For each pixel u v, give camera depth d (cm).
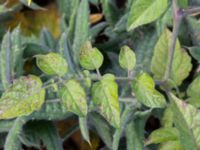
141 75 51
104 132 60
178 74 61
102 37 75
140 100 51
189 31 66
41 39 71
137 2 48
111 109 47
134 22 48
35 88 48
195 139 51
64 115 58
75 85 48
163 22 64
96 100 48
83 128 56
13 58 62
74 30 68
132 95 60
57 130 62
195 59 66
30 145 61
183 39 67
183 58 61
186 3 51
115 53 68
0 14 72
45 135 61
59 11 75
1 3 78
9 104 47
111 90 48
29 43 68
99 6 78
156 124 66
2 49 60
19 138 58
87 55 49
